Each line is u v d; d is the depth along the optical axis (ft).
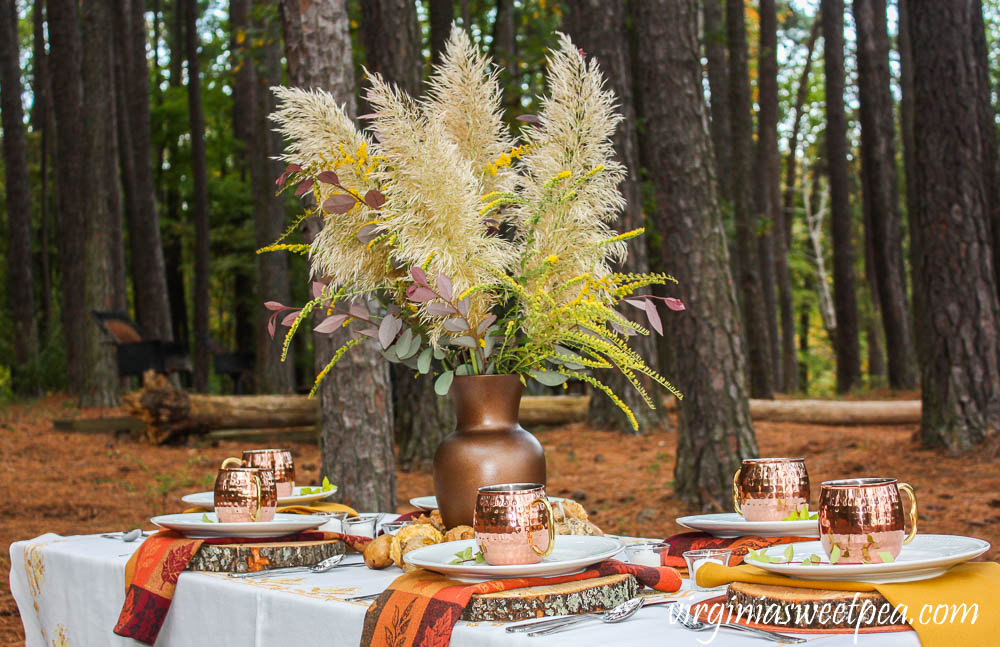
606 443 34.81
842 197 68.85
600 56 35.12
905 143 54.24
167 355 39.32
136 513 25.38
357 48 40.42
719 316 22.43
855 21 65.16
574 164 7.72
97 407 47.88
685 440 22.85
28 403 53.57
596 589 5.36
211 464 33.04
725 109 65.21
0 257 78.64
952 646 4.43
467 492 7.50
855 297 68.39
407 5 28.27
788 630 4.62
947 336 26.68
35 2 78.38
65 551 8.10
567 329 7.55
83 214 49.85
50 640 8.27
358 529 8.12
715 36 53.78
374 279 7.98
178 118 84.38
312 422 38.19
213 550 7.06
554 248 7.67
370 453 16.79
